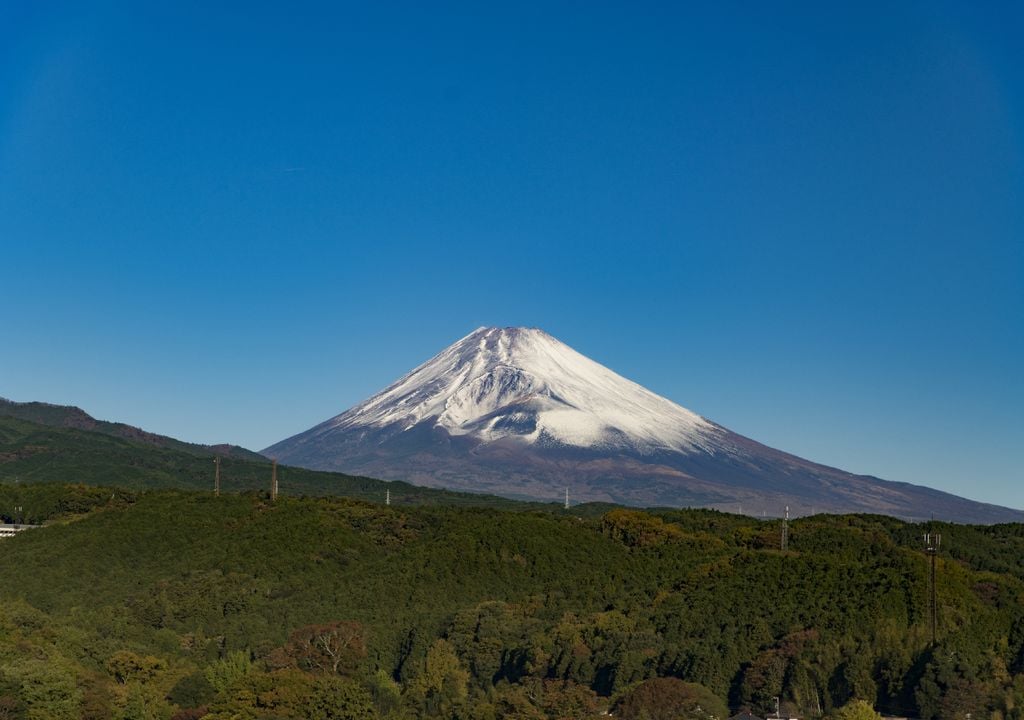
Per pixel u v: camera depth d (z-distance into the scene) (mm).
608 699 154250
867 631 163625
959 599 177000
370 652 172875
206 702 148750
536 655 165250
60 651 154375
